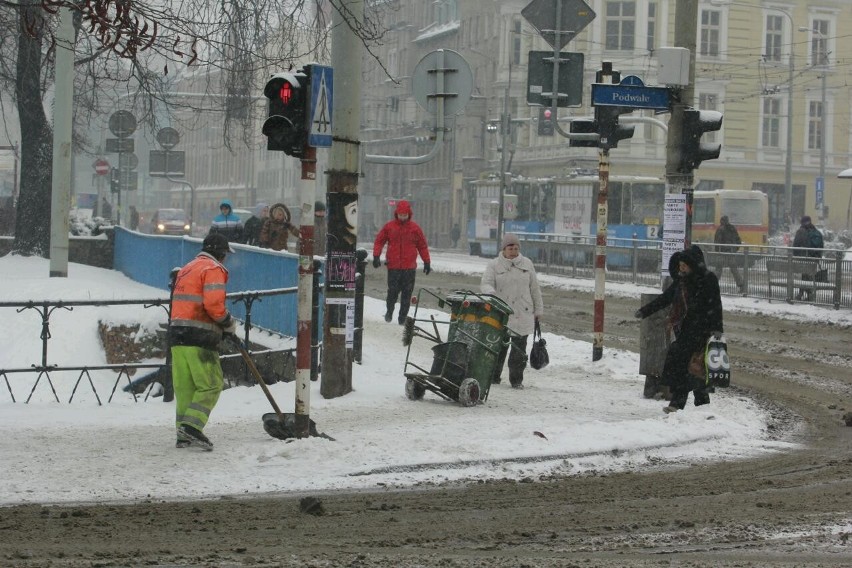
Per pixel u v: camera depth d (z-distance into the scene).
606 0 152.12
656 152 151.62
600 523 18.50
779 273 65.88
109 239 72.31
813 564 15.55
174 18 27.52
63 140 50.34
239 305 44.94
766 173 158.00
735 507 19.92
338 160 30.77
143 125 60.31
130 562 14.99
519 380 34.50
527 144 164.75
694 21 34.94
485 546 16.75
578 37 153.50
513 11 165.62
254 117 53.25
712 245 71.00
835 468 24.08
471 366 30.80
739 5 154.88
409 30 198.50
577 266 91.69
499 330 31.08
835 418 31.41
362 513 19.02
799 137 159.12
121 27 23.47
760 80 156.00
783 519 18.91
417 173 194.00
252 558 15.34
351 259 31.20
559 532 17.80
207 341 24.27
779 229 144.50
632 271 84.25
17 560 15.00
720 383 30.05
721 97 155.00
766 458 25.25
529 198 129.50
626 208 115.75
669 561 15.65
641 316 31.11
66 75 50.03
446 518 18.75
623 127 38.06
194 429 23.98
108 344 40.97
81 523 17.81
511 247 34.47
